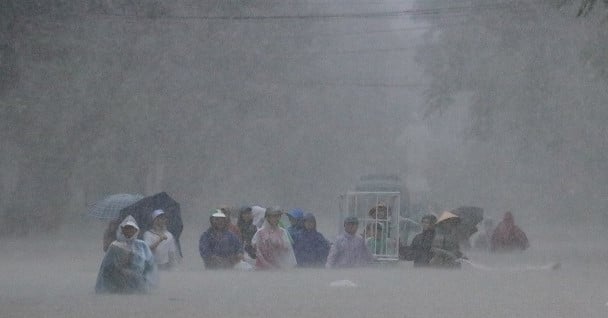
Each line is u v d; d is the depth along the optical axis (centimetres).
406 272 5262
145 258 4169
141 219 5509
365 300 3878
